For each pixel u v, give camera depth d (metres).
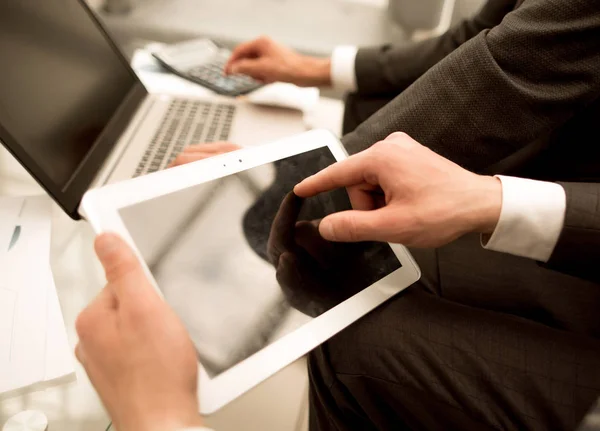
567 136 0.54
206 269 0.36
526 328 0.39
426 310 0.40
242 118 0.68
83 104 0.55
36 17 0.51
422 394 0.38
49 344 0.38
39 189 0.56
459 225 0.38
